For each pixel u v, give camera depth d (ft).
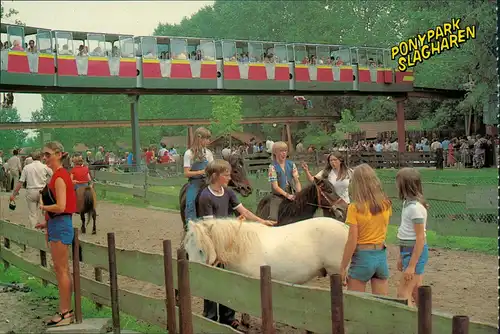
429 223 40.32
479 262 34.01
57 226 23.24
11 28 90.53
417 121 180.45
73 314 24.26
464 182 66.28
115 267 22.25
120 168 104.27
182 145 258.37
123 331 22.62
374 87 132.57
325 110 235.81
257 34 287.89
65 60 96.22
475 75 115.85
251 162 78.23
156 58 105.81
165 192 75.25
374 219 18.47
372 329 13.28
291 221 24.54
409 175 18.88
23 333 23.09
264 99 263.90
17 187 44.88
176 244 43.32
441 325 11.86
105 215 61.98
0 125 130.82
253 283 15.87
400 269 19.67
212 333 17.28
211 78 112.37
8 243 36.91
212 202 21.77
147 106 263.90
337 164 27.32
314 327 14.46
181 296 17.21
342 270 18.63
